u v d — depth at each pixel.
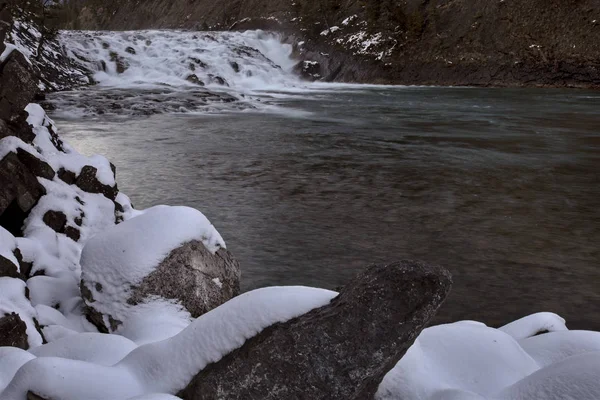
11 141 5.91
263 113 21.56
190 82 28.75
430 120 20.16
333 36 34.38
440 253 7.71
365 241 8.09
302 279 6.80
